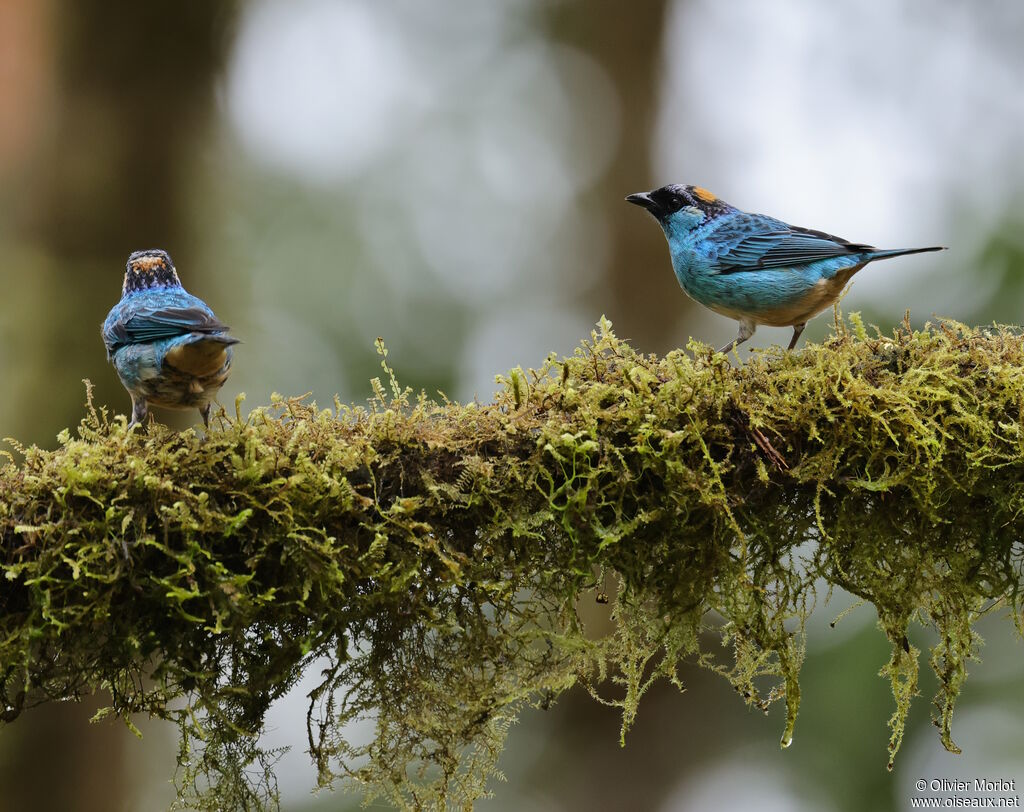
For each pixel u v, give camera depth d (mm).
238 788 6945
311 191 18344
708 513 6906
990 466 6863
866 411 6820
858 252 10398
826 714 15156
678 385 6840
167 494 6230
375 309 17562
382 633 6914
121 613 6340
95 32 15000
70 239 14633
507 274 19078
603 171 19375
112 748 13680
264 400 15820
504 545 6828
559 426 6695
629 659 7289
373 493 6555
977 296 15547
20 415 13922
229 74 16047
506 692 7031
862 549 7223
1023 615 7691
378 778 7086
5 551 6129
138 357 8352
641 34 19516
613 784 17062
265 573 6445
